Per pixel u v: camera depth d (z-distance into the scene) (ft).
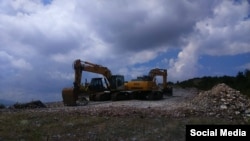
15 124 63.98
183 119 65.82
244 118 68.95
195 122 61.21
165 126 57.93
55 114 74.79
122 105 97.60
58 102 134.00
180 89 240.32
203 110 76.33
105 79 131.03
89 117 69.77
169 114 70.54
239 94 94.22
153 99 128.57
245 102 87.66
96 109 79.25
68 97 110.52
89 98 129.18
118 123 62.23
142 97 131.13
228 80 225.97
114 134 54.19
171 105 98.58
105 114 72.18
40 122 65.62
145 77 135.85
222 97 90.48
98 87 129.29
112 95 127.13
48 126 61.67
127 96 129.29
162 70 157.89
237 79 211.20
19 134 55.52
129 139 50.90
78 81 118.83
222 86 100.12
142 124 60.95
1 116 74.74
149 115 70.18
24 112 81.41
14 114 77.77
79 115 72.95
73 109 84.48
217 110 77.30
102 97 127.24
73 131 57.11
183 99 132.87
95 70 127.13
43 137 53.42
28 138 52.90
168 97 150.20
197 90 224.74
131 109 76.64
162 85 159.94
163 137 51.47
